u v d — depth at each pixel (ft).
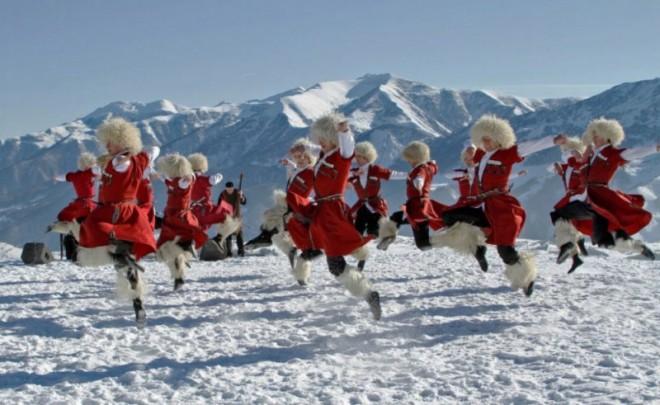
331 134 24.71
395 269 39.75
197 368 19.16
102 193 24.80
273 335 23.18
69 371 19.40
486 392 16.39
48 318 26.89
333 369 18.88
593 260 41.68
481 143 27.66
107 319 26.50
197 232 32.60
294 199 25.41
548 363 18.48
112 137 24.81
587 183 31.01
